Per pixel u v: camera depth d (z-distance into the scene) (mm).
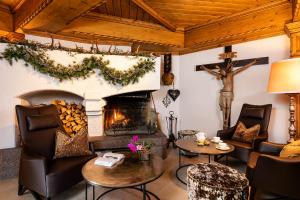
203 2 3514
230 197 1461
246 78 3949
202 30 4570
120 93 3711
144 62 3785
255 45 3818
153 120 4055
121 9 3736
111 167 2162
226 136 3598
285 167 1857
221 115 4383
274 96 3576
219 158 3547
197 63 4793
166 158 3859
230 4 3602
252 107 3600
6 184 2729
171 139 4797
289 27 3150
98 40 4129
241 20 3955
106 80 3578
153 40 4547
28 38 3549
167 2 3490
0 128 2883
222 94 4129
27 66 3006
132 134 3850
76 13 2658
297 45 3115
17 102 2982
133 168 2145
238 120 3738
